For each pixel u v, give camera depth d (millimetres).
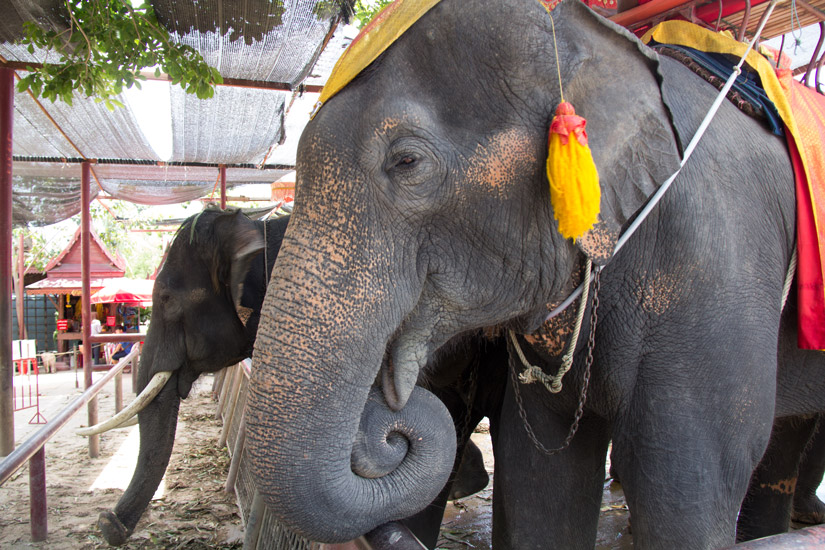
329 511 1440
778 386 2361
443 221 1564
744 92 2076
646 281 1826
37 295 17719
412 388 1628
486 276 1629
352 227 1486
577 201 1417
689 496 1795
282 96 5684
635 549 1920
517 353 2098
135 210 20141
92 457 5867
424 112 1502
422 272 1595
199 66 4387
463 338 2307
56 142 6680
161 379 3822
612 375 1910
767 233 1943
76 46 4324
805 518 3891
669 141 1643
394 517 1570
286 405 1418
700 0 2217
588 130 1542
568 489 2244
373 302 1490
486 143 1517
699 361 1804
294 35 4391
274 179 9492
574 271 1789
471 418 3076
